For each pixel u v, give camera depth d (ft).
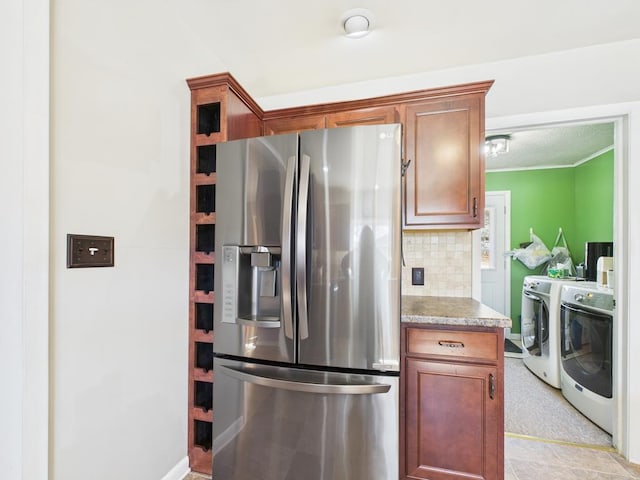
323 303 4.39
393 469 4.20
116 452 4.06
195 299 5.42
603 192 10.62
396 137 4.21
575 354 7.75
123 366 4.17
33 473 3.04
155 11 4.77
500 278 13.30
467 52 6.22
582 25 5.40
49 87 3.27
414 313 4.94
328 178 4.40
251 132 6.31
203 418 5.32
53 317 3.32
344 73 7.00
